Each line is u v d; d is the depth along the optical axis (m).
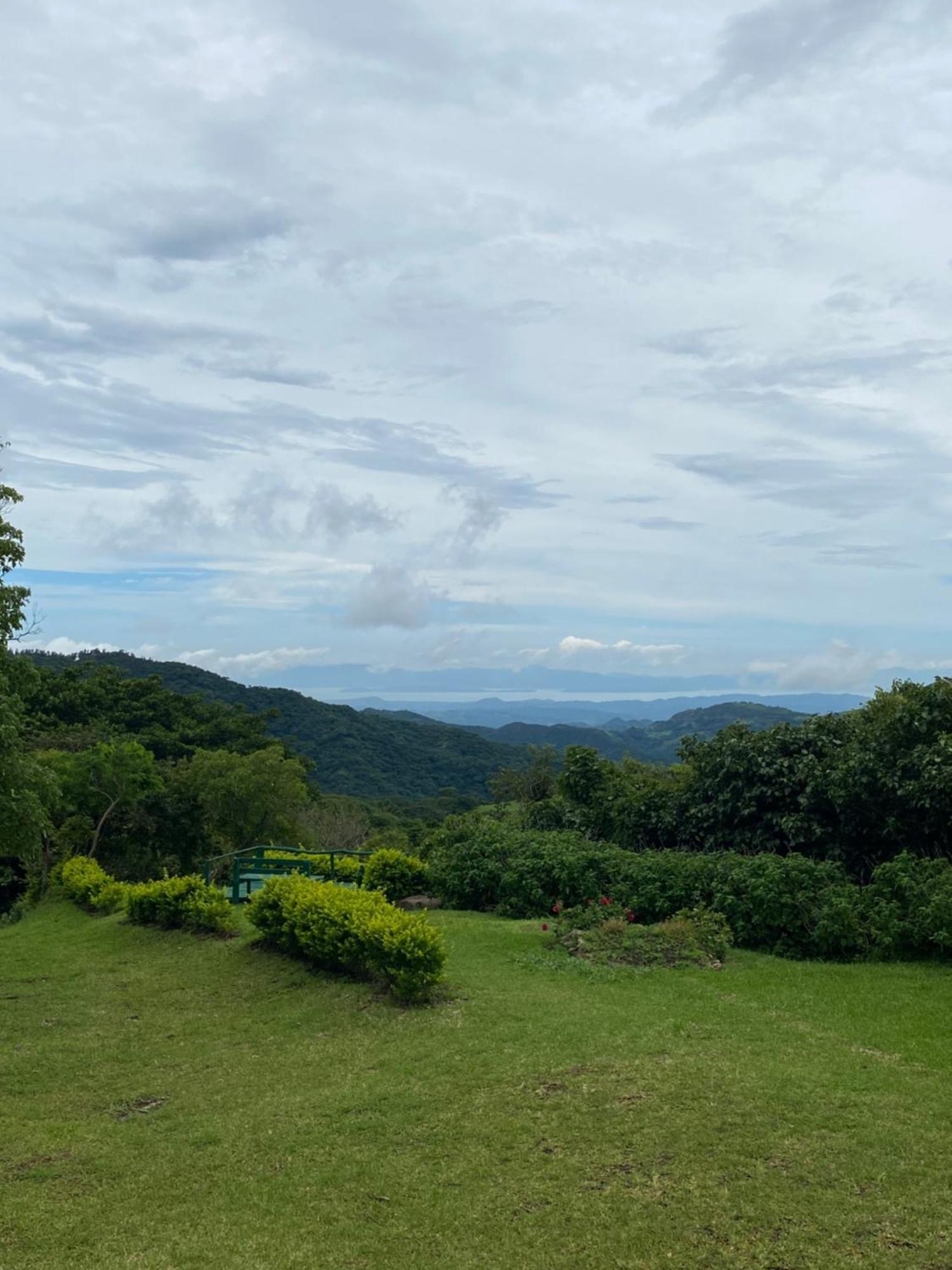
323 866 16.05
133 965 12.26
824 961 10.28
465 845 14.88
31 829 12.20
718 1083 6.39
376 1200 5.22
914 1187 4.93
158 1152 6.18
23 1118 7.07
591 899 12.66
